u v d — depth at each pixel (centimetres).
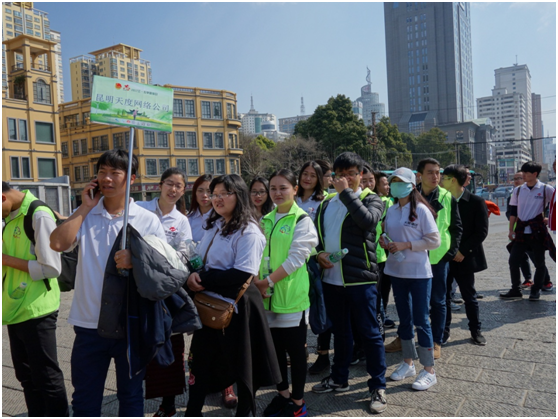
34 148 3388
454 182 463
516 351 425
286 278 305
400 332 377
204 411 337
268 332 282
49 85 3506
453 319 548
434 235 354
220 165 4450
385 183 514
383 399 322
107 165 239
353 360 428
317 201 434
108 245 240
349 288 332
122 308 232
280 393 317
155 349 237
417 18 13200
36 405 289
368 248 333
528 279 699
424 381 353
